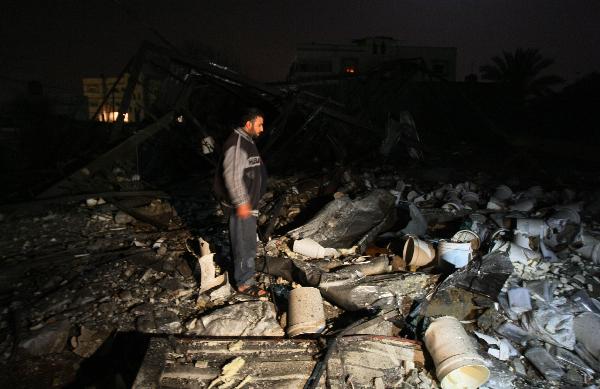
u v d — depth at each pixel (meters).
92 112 31.02
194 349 3.41
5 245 5.47
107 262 5.03
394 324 3.80
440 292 4.10
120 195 6.96
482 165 11.10
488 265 4.48
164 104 10.08
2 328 3.85
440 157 12.02
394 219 5.93
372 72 12.70
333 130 11.81
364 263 4.73
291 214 6.61
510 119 20.25
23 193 7.18
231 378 3.12
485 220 6.13
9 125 11.82
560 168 10.77
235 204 3.97
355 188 7.49
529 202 6.90
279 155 10.20
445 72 36.59
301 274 4.49
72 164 8.27
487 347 3.59
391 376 3.21
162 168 9.72
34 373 3.38
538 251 5.28
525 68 28.78
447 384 3.13
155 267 4.93
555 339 3.72
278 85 11.15
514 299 4.06
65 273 4.79
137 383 3.00
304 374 3.18
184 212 6.87
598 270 4.97
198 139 10.06
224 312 3.92
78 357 3.57
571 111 19.41
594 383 3.36
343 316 4.07
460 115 18.75
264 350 3.42
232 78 8.97
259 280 4.66
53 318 3.90
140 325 3.86
